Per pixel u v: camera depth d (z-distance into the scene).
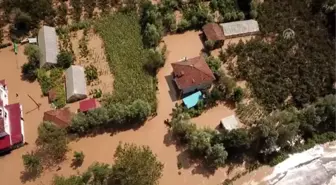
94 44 69.38
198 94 61.75
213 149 54.50
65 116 59.53
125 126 60.22
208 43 66.50
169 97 62.84
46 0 73.00
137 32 69.88
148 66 65.19
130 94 62.66
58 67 66.06
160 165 56.41
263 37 69.50
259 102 61.97
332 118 58.94
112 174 54.06
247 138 54.91
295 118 57.50
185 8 72.81
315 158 56.75
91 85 64.44
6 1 74.12
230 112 61.28
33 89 64.50
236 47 67.25
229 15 70.38
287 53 66.56
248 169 56.16
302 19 70.88
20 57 68.38
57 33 70.69
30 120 61.34
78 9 73.56
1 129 55.25
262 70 64.94
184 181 55.38
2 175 56.72
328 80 63.28
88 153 58.06
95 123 58.84
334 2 70.56
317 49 66.75
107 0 75.00
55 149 56.69
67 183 54.44
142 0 73.31
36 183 55.88
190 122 59.16
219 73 63.00
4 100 61.53
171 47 68.69
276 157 56.84
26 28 71.25
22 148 58.78
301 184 54.28
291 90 62.62
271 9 71.88
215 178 55.59
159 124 60.28
